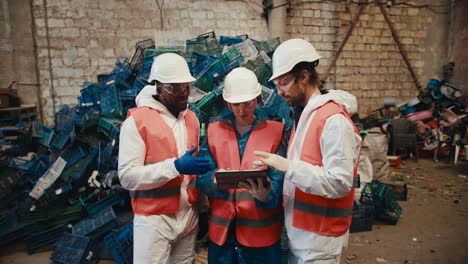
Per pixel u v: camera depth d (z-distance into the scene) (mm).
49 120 5809
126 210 3525
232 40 5246
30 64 5637
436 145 6402
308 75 1461
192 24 6156
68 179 3484
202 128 2789
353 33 7156
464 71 7465
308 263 1466
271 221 1665
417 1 7367
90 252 2979
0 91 5027
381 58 7402
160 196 1737
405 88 7637
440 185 5000
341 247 1496
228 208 1673
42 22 5605
